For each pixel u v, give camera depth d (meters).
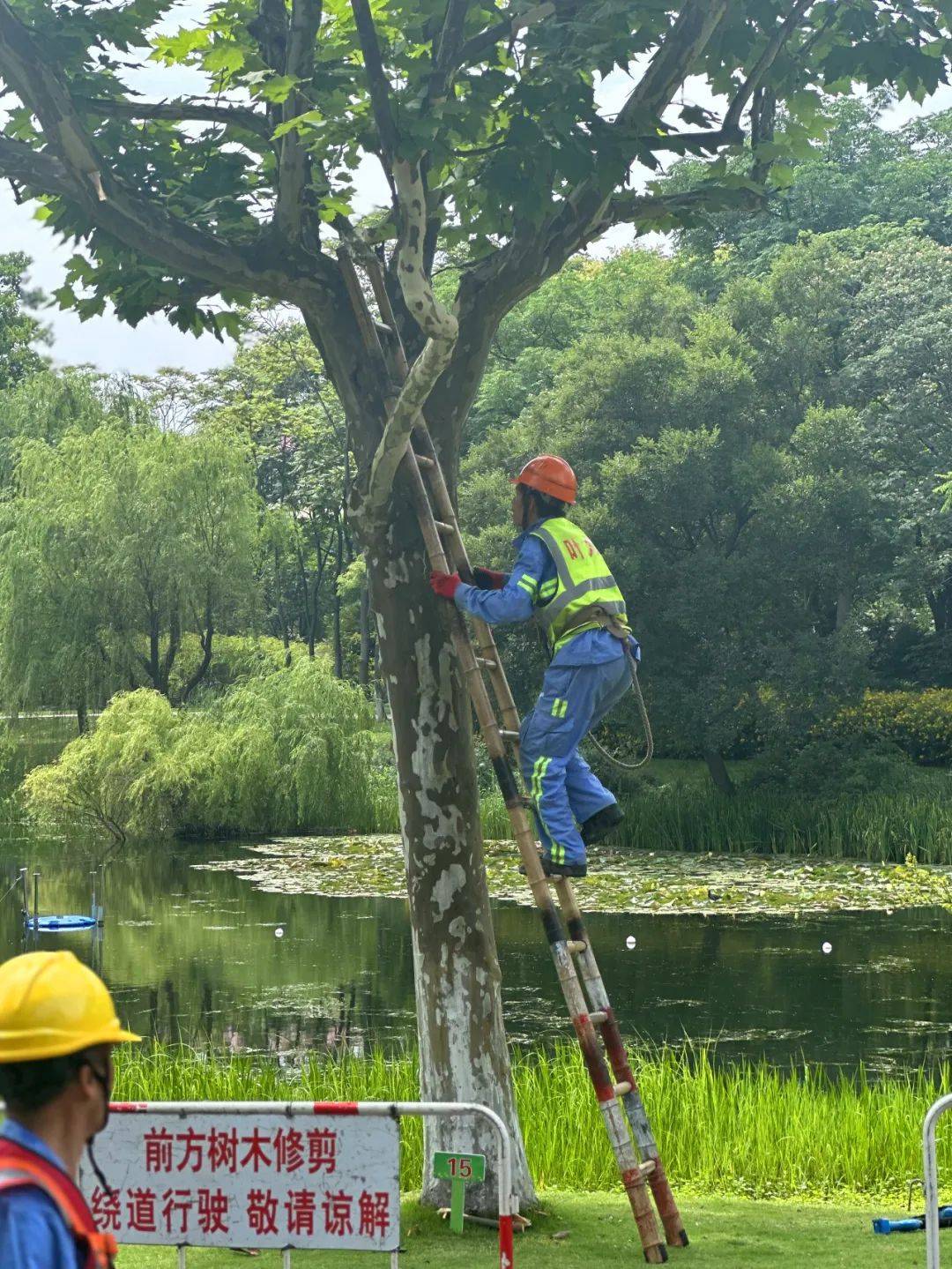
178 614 37.25
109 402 42.62
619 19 6.67
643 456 29.80
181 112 7.44
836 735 30.70
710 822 29.34
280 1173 4.71
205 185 8.05
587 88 6.53
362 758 33.09
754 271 44.75
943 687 38.09
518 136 6.54
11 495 40.75
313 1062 11.67
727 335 32.22
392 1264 4.65
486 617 6.24
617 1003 15.48
